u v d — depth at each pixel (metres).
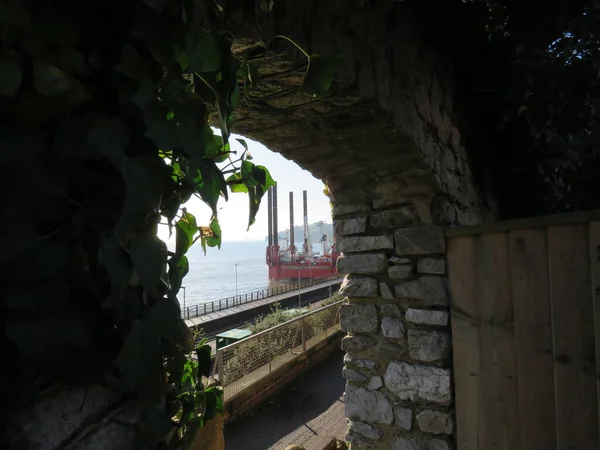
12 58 0.49
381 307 2.42
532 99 2.65
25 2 0.51
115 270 0.57
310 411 5.75
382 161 2.21
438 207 2.29
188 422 0.87
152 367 0.65
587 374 1.69
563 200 3.08
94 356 0.59
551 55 2.50
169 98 0.68
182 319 0.76
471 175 2.72
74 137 0.55
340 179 2.46
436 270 2.21
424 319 2.24
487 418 1.99
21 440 0.53
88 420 0.60
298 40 1.34
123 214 0.56
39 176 0.52
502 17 2.49
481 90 2.72
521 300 1.88
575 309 1.73
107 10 0.60
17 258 0.50
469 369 2.06
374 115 1.82
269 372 6.12
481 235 2.03
